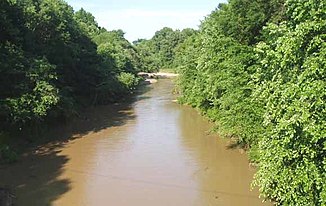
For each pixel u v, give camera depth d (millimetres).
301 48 11695
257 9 28281
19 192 21906
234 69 25578
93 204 20375
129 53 95438
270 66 13406
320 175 11273
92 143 32469
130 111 48750
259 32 28062
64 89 42000
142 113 47062
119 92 59312
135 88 75500
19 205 20172
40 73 33281
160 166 26141
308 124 10688
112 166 26359
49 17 40875
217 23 32094
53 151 30219
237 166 25609
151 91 72188
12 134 31656
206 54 33750
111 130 37344
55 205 20266
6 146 28031
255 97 16359
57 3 49094
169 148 30484
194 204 20141
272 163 12680
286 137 11312
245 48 26375
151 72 116750
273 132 12719
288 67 12320
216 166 25781
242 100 24594
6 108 29375
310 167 11328
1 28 33469
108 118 43938
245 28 29031
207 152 29047
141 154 28969
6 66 30500
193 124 39594
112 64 62031
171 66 129625
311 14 11281
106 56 63656
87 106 50594
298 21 12344
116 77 60125
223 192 21531
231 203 20078
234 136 30781
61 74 44531
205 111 42125
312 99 10891
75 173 25047
